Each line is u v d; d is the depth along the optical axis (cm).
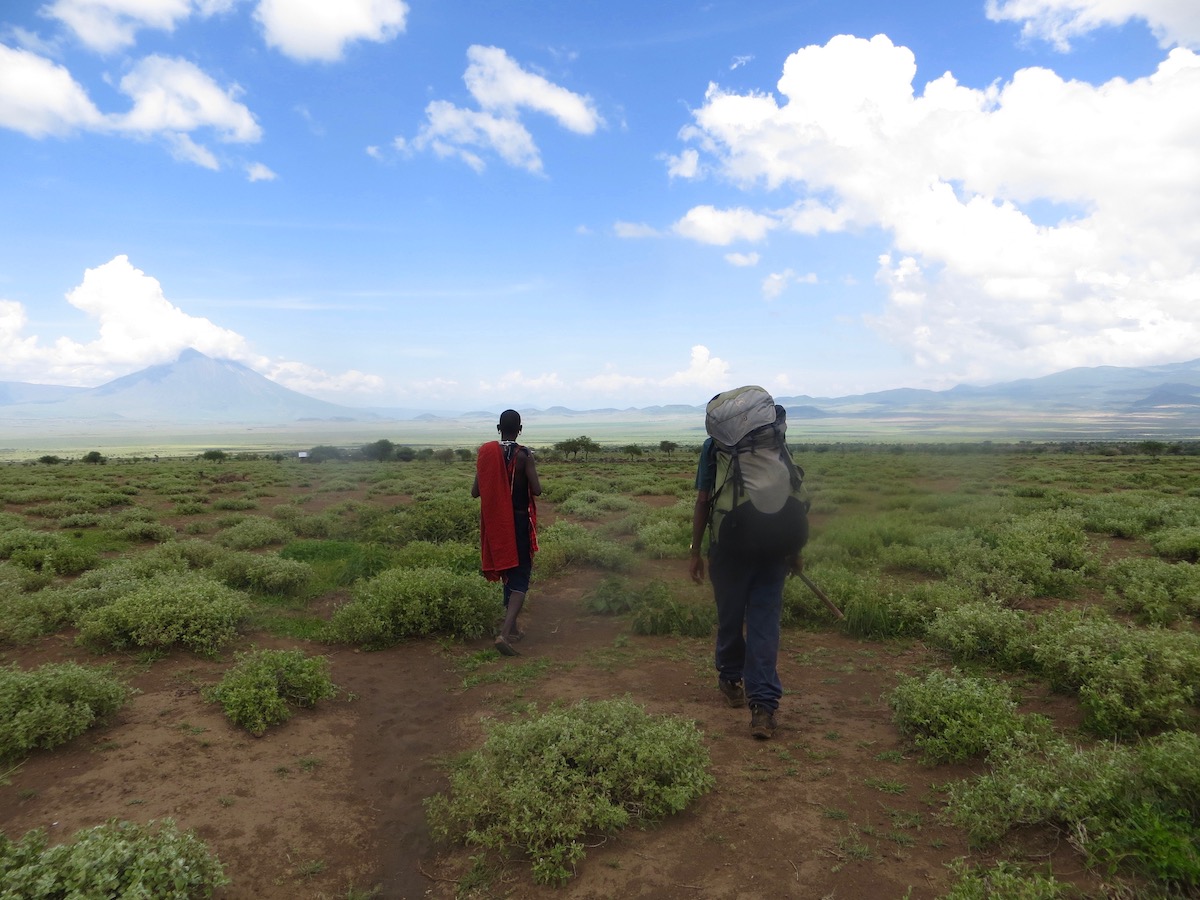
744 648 480
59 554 1014
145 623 609
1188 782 297
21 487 2714
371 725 477
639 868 302
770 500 437
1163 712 405
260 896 293
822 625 688
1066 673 487
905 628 665
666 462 6147
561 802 329
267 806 362
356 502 2047
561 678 556
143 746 420
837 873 291
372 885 303
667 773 355
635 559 1017
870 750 411
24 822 335
